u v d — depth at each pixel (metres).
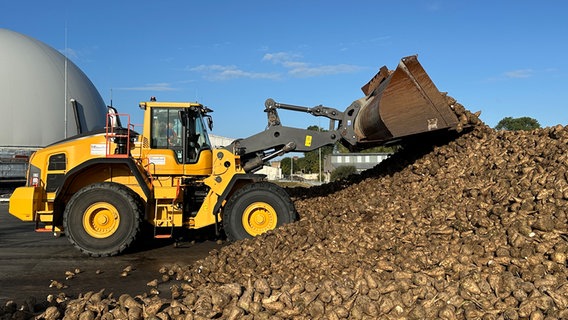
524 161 6.79
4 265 7.07
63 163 8.27
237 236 7.65
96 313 4.41
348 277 4.86
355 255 5.43
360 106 8.95
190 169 8.20
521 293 4.01
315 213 8.24
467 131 8.39
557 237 4.73
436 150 8.42
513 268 4.47
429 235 5.55
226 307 4.32
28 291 5.68
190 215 8.46
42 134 32.19
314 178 53.31
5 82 32.06
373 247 5.60
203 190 8.65
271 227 7.67
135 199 7.73
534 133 7.64
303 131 8.91
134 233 7.64
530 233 4.88
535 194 5.59
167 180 8.17
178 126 8.28
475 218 5.55
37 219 8.10
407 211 6.61
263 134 8.88
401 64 7.76
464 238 5.21
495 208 5.55
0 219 13.30
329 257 5.54
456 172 7.52
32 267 6.93
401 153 10.11
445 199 6.68
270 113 8.98
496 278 4.27
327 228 6.49
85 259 7.46
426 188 7.45
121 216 7.64
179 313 4.29
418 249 5.17
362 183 9.84
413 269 4.79
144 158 8.12
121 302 4.60
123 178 8.24
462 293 4.14
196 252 7.92
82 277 6.36
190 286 5.44
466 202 6.29
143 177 7.89
